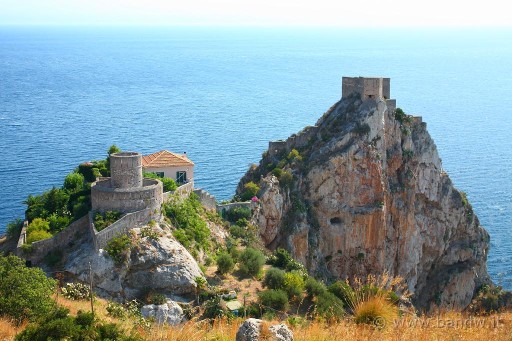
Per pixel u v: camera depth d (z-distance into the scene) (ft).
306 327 124.16
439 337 107.34
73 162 535.60
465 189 533.55
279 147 367.45
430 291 370.12
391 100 357.82
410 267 359.46
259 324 107.24
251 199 315.17
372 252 339.57
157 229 236.43
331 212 333.62
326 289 236.43
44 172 498.69
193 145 625.00
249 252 254.88
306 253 321.32
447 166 605.73
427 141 367.25
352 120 346.13
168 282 220.43
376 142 339.98
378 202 338.13
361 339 108.47
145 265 222.69
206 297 218.38
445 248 375.45
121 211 236.22
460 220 380.17
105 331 114.32
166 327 132.05
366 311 119.34
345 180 333.83
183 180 301.02
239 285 235.40
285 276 236.43
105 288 216.74
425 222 366.22
